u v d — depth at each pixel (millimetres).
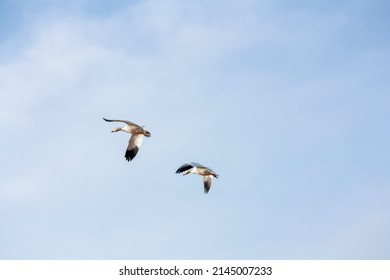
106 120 26891
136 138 27828
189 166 30156
